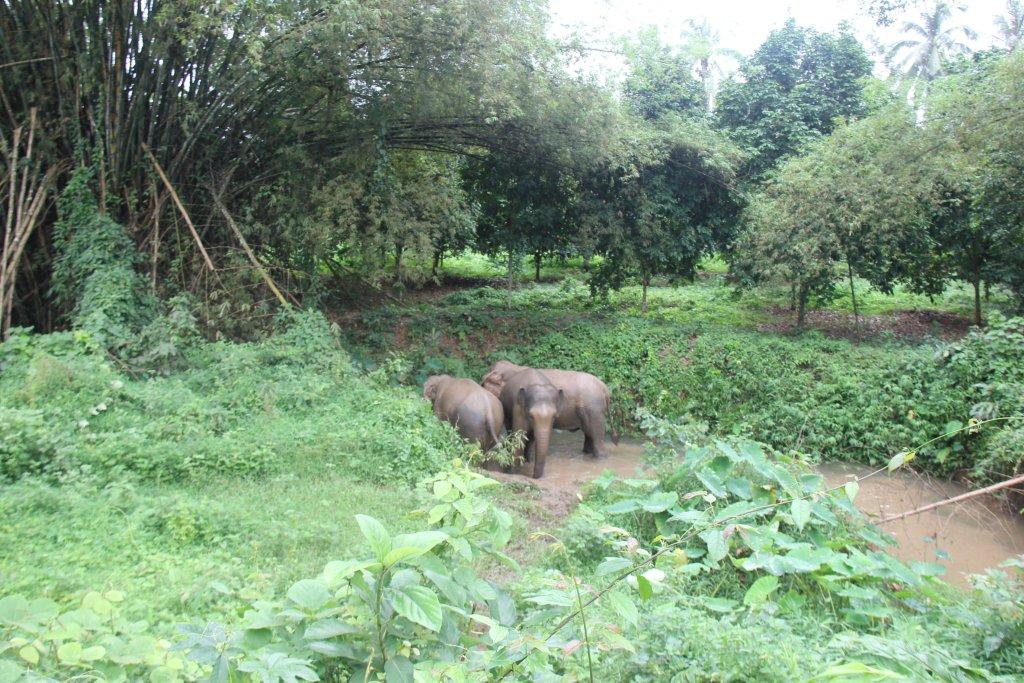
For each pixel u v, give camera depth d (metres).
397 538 3.20
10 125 12.28
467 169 17.72
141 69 11.70
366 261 14.17
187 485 7.42
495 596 3.93
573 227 16.92
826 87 18.78
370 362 14.03
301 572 5.60
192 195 13.66
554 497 8.68
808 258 14.33
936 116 13.57
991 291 19.78
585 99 13.43
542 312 17.75
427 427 9.61
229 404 9.51
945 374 12.23
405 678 3.13
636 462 11.74
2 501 6.12
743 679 3.71
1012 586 5.49
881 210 14.04
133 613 4.59
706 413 13.59
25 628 2.82
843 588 5.64
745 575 6.16
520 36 11.96
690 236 16.70
